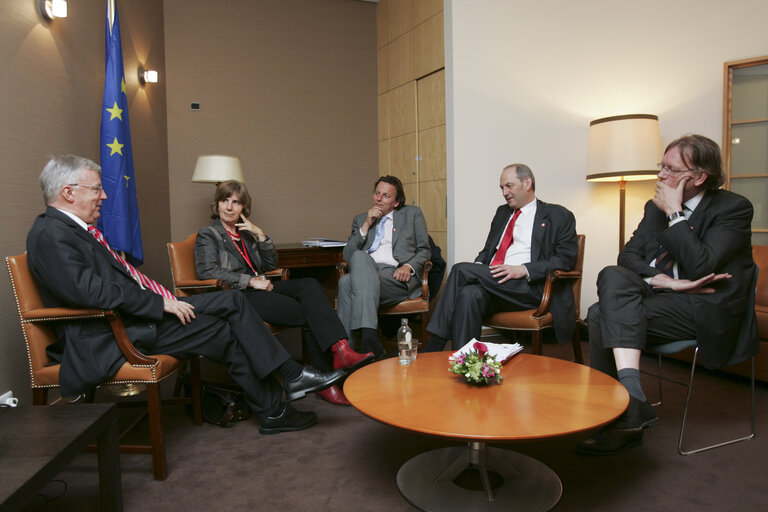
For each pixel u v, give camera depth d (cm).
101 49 321
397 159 507
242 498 171
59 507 166
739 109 355
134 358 185
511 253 301
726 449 203
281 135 504
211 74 477
